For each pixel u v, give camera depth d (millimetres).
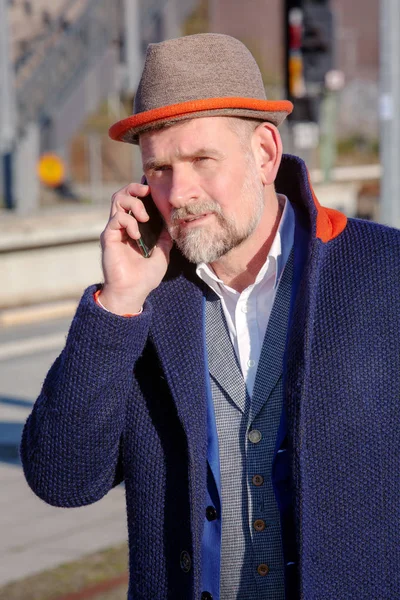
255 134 5035
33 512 13062
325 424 4730
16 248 33938
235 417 5031
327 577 4723
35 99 43188
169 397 5055
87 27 46688
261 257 5164
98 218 36719
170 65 4824
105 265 5023
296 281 5090
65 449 4965
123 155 50156
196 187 4875
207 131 4824
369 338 4809
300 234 5203
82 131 49719
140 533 5023
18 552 11547
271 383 4988
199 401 4957
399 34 20938
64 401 4910
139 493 5031
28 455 5141
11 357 26266
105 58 47500
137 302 5020
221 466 5012
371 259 4969
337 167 67875
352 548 4715
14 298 34219
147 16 51812
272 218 5176
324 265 5000
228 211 4879
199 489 4887
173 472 4984
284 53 30016
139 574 5031
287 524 4879
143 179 5297
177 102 4785
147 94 4867
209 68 4820
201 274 5160
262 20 95000
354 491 4711
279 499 4891
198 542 4871
